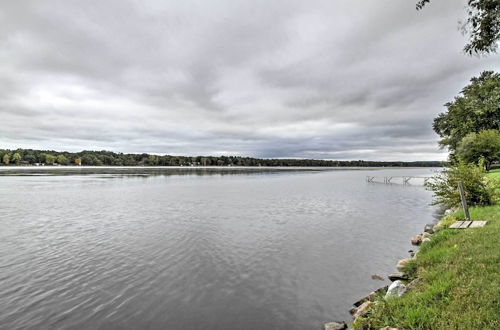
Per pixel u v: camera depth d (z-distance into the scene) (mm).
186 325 7723
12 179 74625
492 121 45812
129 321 7938
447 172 16906
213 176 107375
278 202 34062
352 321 7742
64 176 91000
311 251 14148
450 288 6469
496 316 4988
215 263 12539
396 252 13828
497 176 27734
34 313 8375
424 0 9172
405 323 5723
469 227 11188
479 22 8328
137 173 123062
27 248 14891
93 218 23453
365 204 32219
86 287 10156
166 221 22188
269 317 8078
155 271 11664
